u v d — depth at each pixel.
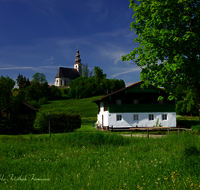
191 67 11.45
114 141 13.23
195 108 56.47
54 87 113.88
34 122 24.20
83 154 9.98
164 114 31.36
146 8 12.95
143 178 6.09
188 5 11.88
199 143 11.46
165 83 12.67
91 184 5.66
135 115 30.77
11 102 24.34
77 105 81.00
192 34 10.93
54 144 13.41
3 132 23.95
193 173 6.37
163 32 11.28
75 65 158.88
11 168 7.68
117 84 123.81
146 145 11.84
